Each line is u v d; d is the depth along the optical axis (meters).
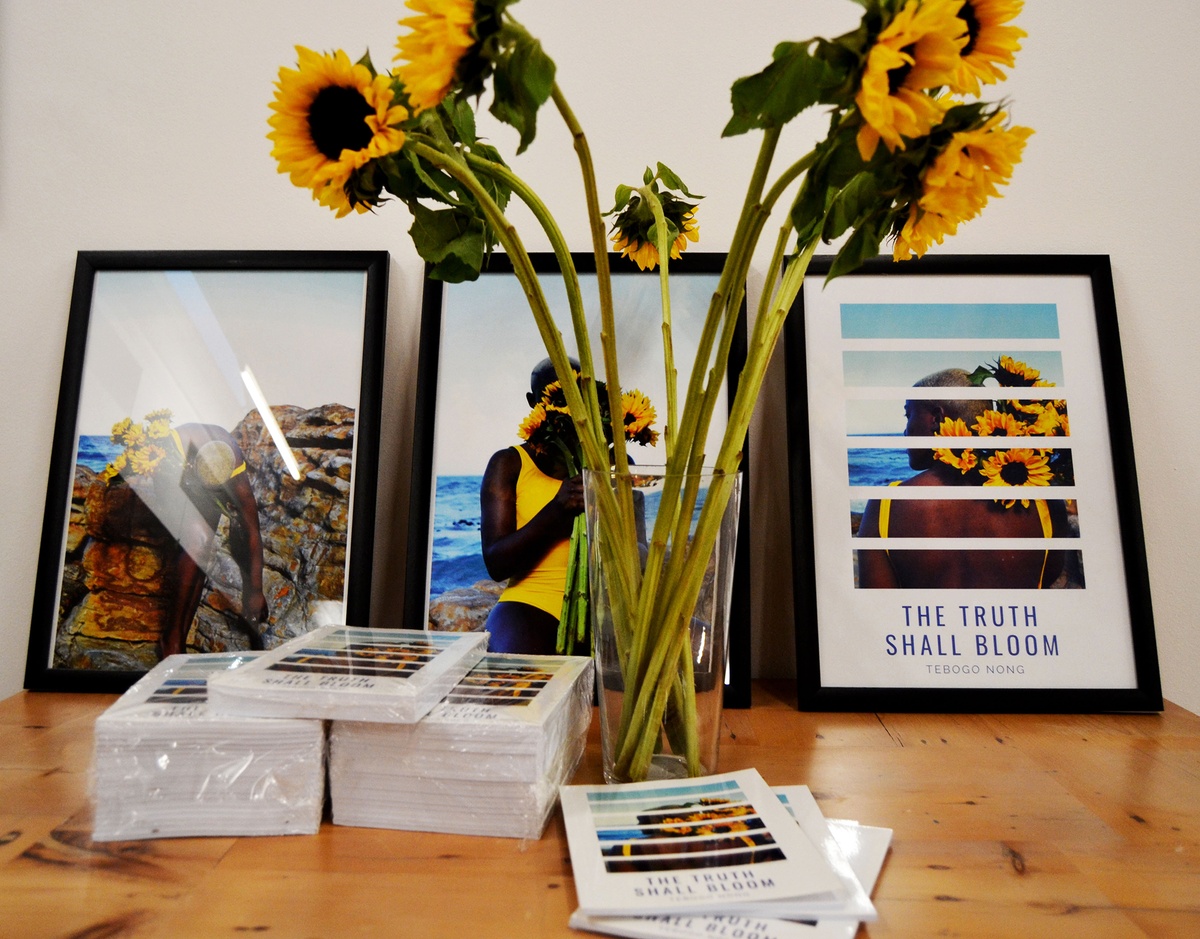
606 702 0.59
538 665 0.67
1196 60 0.92
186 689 0.57
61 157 0.95
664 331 0.62
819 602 0.83
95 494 0.87
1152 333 0.91
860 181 0.50
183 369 0.89
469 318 0.90
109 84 0.95
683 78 0.94
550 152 0.93
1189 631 0.88
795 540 0.83
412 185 0.56
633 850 0.46
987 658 0.81
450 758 0.51
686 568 0.55
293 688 0.52
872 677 0.81
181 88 0.95
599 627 0.59
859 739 0.71
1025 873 0.47
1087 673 0.81
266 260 0.91
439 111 0.56
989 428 0.86
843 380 0.87
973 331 0.88
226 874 0.46
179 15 0.96
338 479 0.87
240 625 0.84
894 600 0.83
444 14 0.42
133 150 0.95
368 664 0.58
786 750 0.68
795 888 0.42
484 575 0.85
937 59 0.41
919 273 0.89
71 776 0.60
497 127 0.93
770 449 0.91
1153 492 0.89
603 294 0.54
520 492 0.87
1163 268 0.91
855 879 0.45
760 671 0.91
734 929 0.40
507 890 0.45
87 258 0.91
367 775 0.52
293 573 0.85
